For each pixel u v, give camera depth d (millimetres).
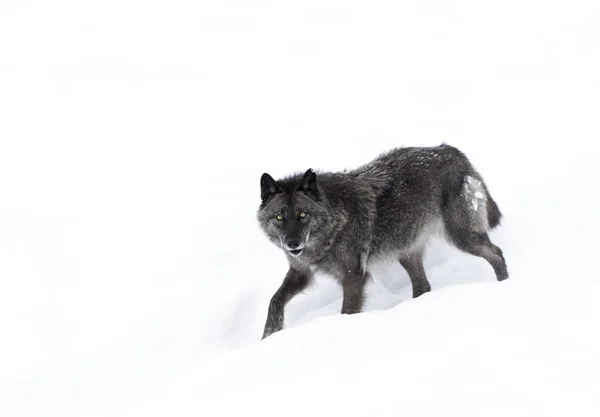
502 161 29703
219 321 19406
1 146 62281
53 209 34562
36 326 20312
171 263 23625
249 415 10250
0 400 16078
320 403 10070
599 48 52000
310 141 46750
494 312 12562
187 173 40531
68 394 15859
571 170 25922
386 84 75562
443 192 20375
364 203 19531
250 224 26172
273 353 12594
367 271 19953
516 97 44125
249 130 60281
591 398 8750
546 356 10070
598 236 20469
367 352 11648
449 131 39438
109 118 80062
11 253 26188
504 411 8828
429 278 22047
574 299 12266
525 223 23031
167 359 17766
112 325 19828
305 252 18984
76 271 23953
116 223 28703
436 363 10547
